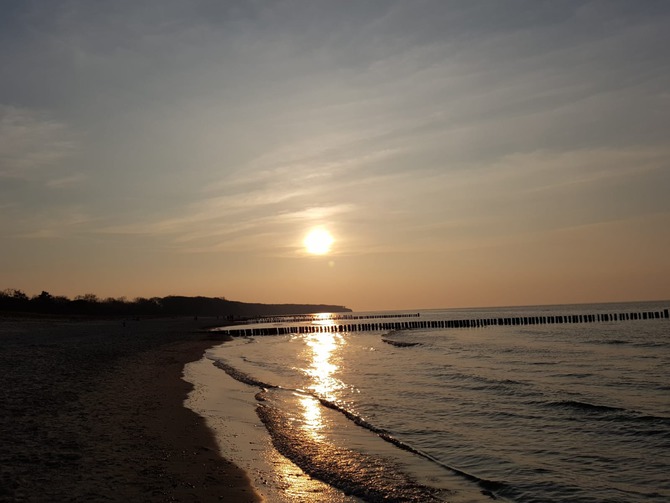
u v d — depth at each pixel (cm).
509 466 1086
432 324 8675
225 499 816
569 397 1828
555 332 5909
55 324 8544
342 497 882
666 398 1809
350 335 7488
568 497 916
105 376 2155
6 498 741
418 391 2022
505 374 2455
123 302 16425
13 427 1159
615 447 1233
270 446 1198
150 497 793
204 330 7825
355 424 1466
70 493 779
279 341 6134
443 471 1047
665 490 948
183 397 1770
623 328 6238
